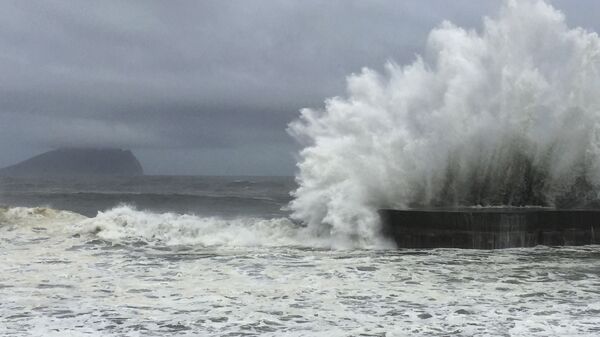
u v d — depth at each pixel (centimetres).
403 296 814
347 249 1222
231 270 999
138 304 779
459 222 1184
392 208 1361
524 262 1040
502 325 684
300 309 752
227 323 695
